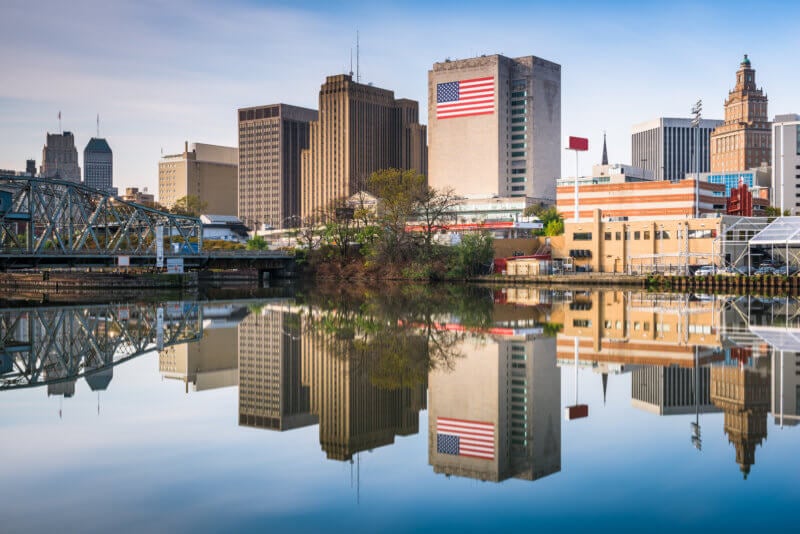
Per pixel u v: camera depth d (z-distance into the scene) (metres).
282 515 24.20
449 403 39.50
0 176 131.88
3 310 97.94
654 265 147.75
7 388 44.78
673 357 52.03
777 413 36.12
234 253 173.25
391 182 188.62
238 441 32.84
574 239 162.00
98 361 55.00
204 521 23.67
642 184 172.38
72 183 142.00
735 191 171.62
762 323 71.62
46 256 133.25
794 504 24.61
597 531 22.83
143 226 175.25
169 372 50.22
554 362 50.62
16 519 23.70
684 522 23.25
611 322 73.75
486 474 28.14
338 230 190.25
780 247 141.12
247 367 51.66
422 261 169.12
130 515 24.11
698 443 31.31
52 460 29.80
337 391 42.81
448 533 22.81
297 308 98.38
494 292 126.31
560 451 30.58
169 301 115.00
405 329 70.06
